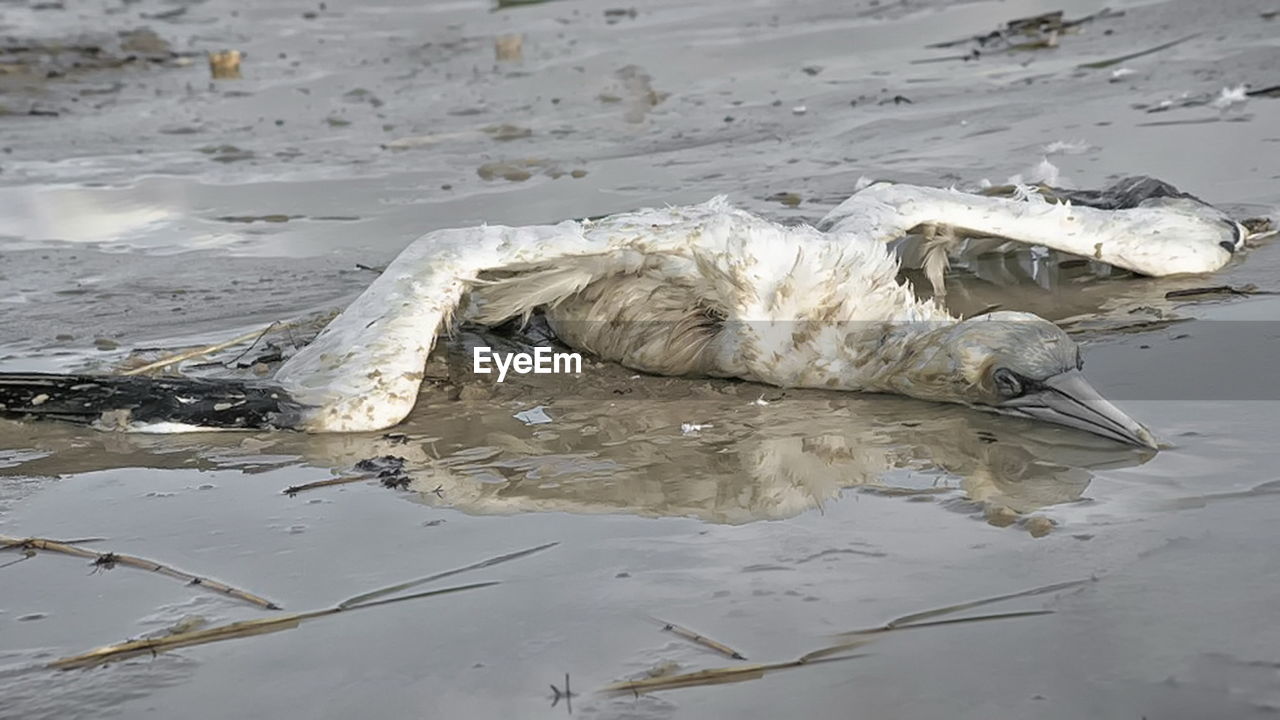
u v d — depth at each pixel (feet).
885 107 41.34
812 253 22.12
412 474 19.33
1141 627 13.99
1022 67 44.68
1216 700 12.72
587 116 44.06
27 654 14.65
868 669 13.51
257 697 13.64
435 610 15.15
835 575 15.47
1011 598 14.71
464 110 46.55
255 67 57.72
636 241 22.56
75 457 20.38
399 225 32.94
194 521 17.90
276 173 39.11
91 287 29.32
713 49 52.90
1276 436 18.61
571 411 21.72
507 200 34.50
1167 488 17.26
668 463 19.35
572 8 65.46
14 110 50.03
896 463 18.86
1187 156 33.06
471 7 70.13
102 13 73.72
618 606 14.99
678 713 12.94
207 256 31.32
